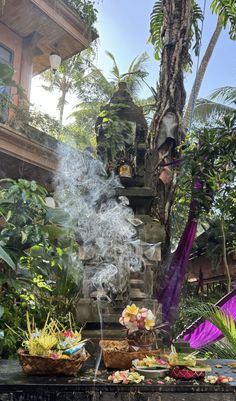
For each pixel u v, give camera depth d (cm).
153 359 178
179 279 358
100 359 205
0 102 470
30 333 190
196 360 182
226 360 224
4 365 208
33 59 688
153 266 266
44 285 362
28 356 173
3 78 441
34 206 321
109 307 233
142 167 277
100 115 293
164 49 402
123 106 292
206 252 634
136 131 287
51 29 600
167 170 371
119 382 159
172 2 407
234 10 541
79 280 331
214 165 396
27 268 348
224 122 409
